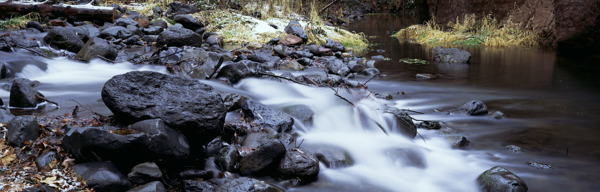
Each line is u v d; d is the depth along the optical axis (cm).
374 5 3181
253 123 542
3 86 657
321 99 678
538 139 573
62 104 590
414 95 796
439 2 1805
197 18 1344
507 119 659
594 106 727
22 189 337
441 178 471
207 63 785
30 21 1094
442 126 618
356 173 473
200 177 418
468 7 1714
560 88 855
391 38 1720
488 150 540
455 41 1581
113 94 435
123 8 1341
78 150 385
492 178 432
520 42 1519
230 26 1334
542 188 439
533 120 654
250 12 1484
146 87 446
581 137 579
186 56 815
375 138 571
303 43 1295
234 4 1533
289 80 768
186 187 399
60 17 1191
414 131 574
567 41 1344
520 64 1130
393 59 1201
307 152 470
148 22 1241
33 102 567
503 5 1633
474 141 570
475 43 1539
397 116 585
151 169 383
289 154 452
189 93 450
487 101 760
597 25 1259
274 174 448
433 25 1812
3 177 359
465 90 838
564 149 538
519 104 741
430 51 1363
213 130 441
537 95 802
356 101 673
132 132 390
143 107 431
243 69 761
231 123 525
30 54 852
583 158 511
